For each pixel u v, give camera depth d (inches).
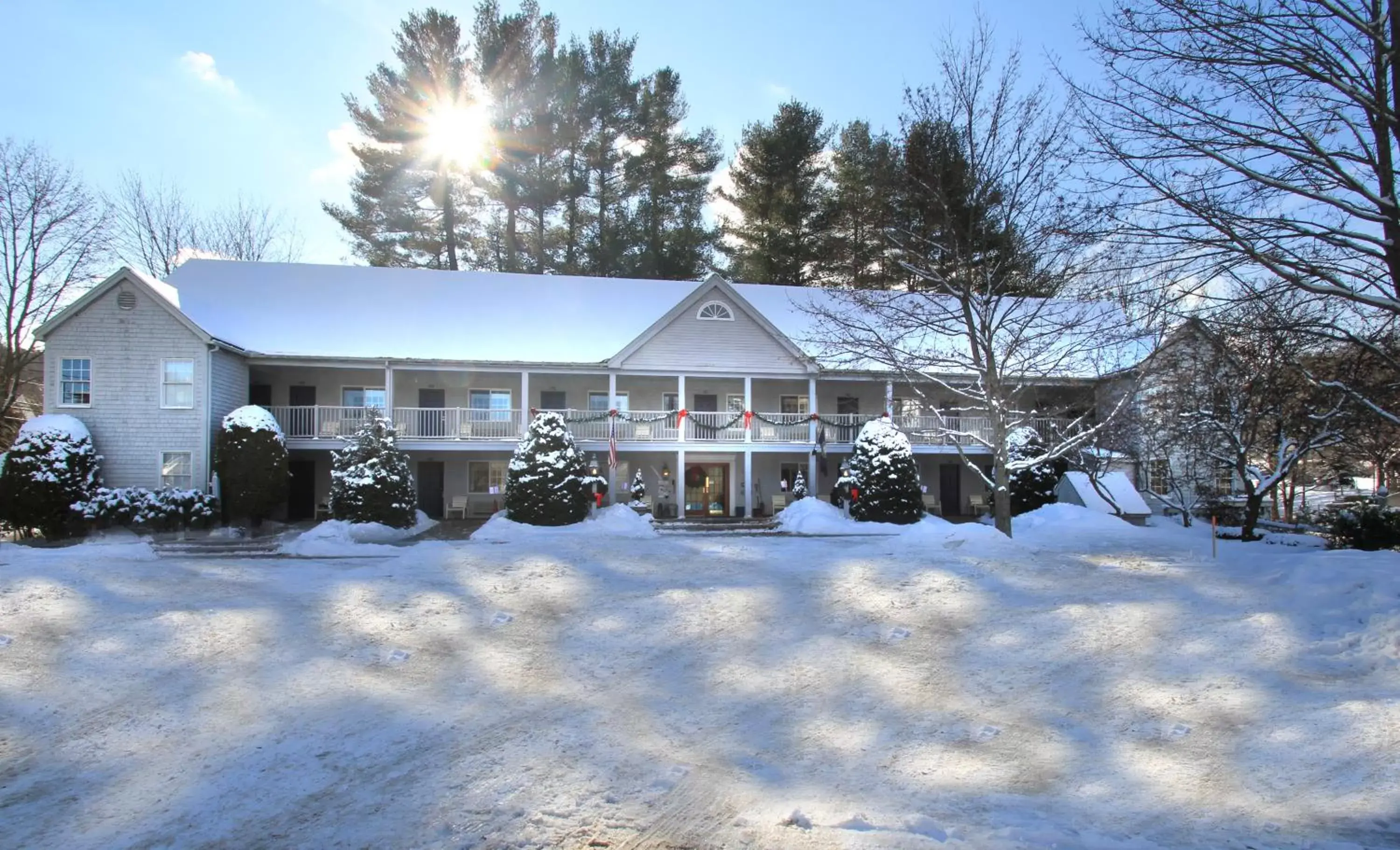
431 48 1722.4
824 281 1700.3
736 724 340.8
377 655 414.9
